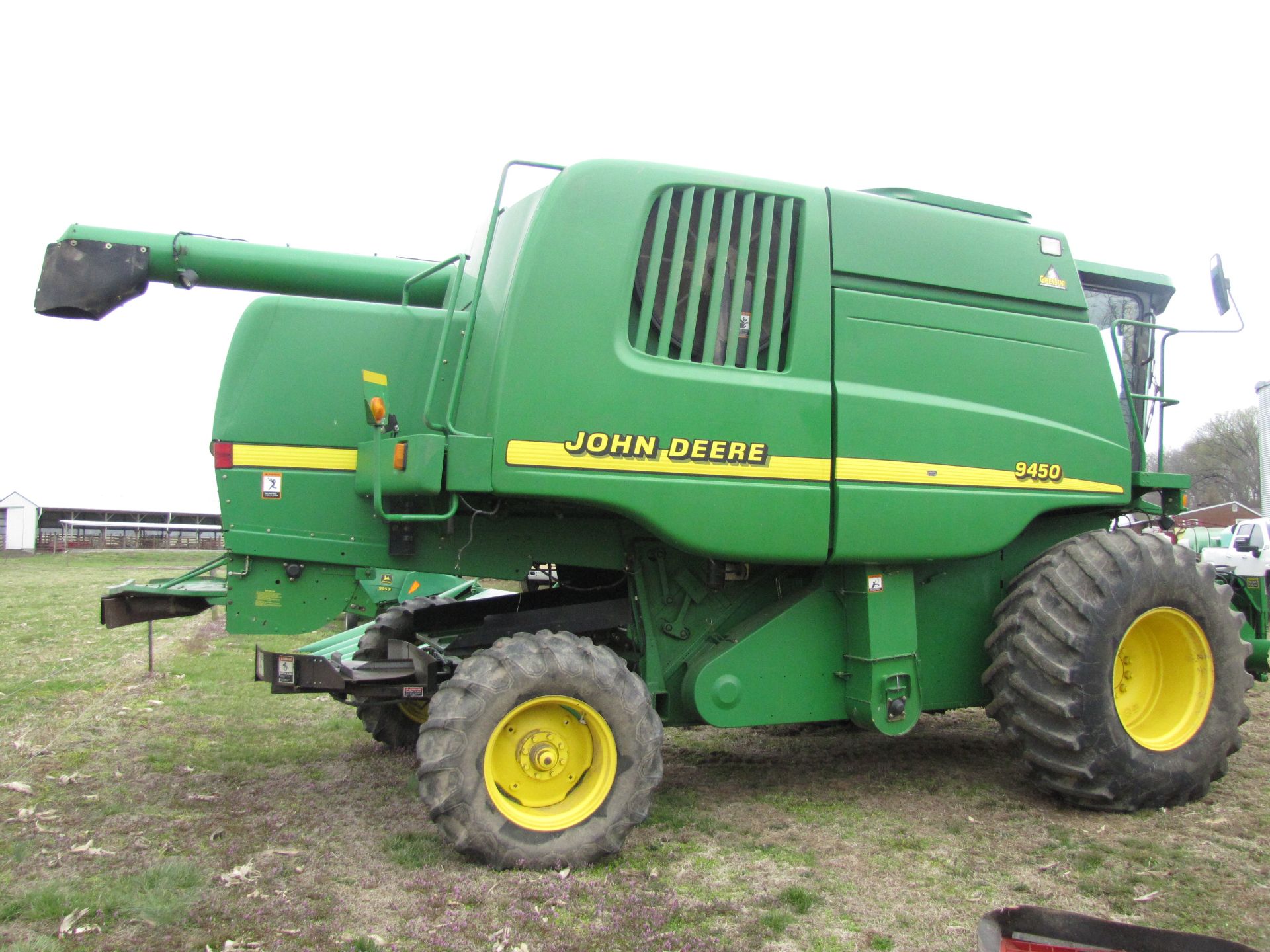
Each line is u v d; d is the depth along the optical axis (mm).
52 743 5461
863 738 5836
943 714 6602
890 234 4449
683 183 4059
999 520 4500
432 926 2977
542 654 3611
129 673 8023
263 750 5348
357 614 4531
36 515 45938
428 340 4383
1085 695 4105
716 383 3967
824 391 4160
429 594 6266
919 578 4715
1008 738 4371
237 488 4180
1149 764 4188
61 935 2838
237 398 4242
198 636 10867
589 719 3678
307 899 3160
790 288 4262
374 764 5047
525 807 3639
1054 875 3477
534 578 5094
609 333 3824
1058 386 4770
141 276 4305
